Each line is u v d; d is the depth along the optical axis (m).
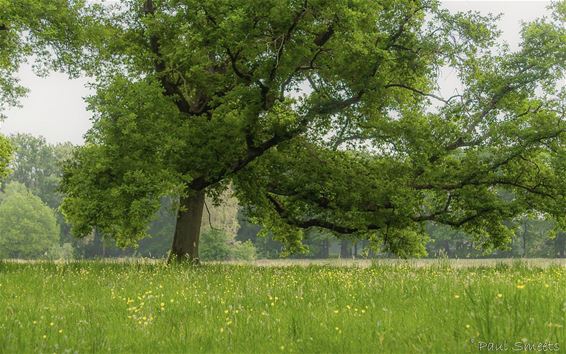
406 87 23.20
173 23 20.64
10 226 101.31
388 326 5.76
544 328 5.11
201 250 74.69
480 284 8.15
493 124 22.59
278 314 6.78
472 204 23.36
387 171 23.72
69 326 6.59
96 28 22.03
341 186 22.78
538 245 95.50
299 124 21.80
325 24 20.55
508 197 53.28
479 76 22.94
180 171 21.27
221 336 5.71
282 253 29.98
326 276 12.13
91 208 18.64
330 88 21.39
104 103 19.55
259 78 20.06
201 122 21.66
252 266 17.89
